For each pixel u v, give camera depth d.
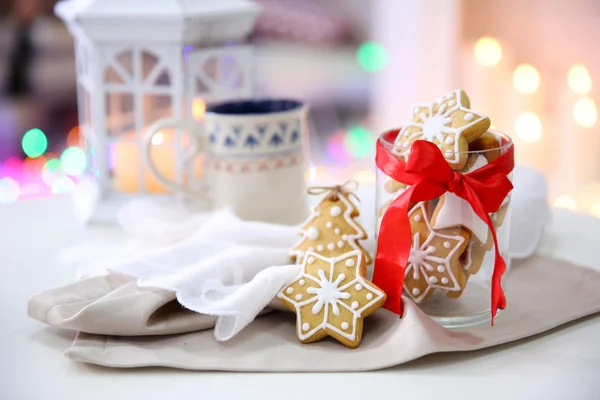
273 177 0.88
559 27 1.86
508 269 0.75
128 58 0.90
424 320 0.69
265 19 2.22
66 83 2.04
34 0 1.97
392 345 0.68
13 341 0.72
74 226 0.94
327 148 2.14
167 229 0.84
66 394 0.65
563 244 0.88
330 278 0.71
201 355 0.69
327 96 2.18
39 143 1.97
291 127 0.88
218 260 0.74
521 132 1.78
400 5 1.94
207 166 0.90
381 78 2.06
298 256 0.75
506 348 0.70
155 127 0.87
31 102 2.02
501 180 0.71
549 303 0.75
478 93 1.83
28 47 2.00
